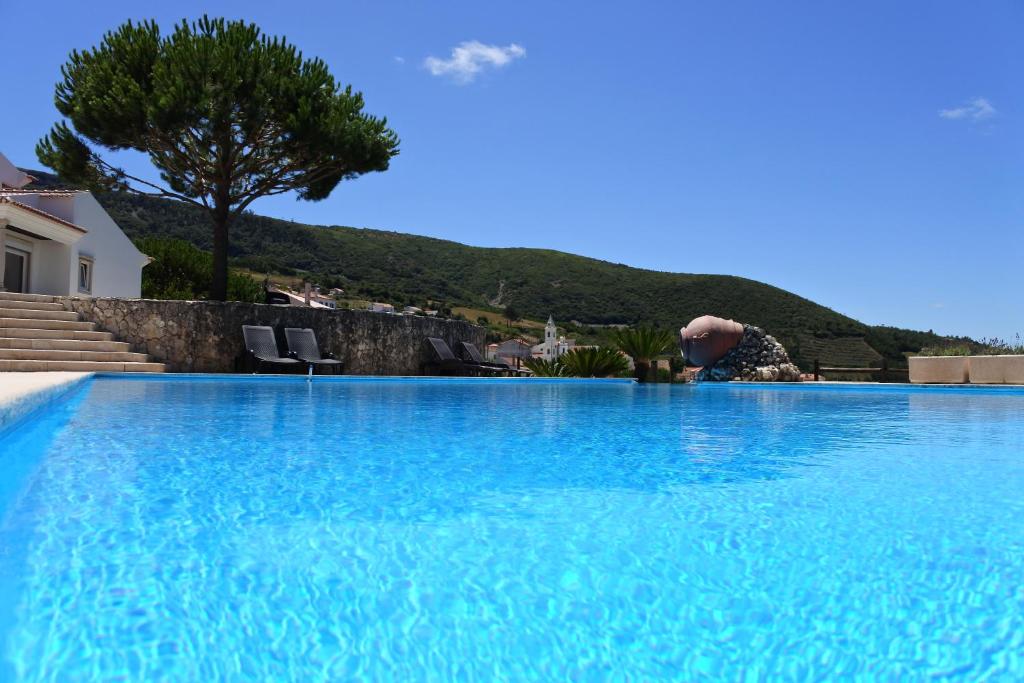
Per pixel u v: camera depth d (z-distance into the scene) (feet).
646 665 4.66
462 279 408.05
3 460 11.98
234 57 45.83
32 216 51.16
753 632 5.20
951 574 6.53
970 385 41.93
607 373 63.36
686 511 8.98
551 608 5.62
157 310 39.55
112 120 45.19
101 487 9.89
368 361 46.75
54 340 35.40
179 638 4.94
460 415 21.76
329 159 51.29
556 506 9.23
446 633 5.12
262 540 7.40
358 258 380.78
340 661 4.65
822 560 6.91
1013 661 4.73
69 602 5.55
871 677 4.48
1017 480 11.28
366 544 7.34
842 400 33.37
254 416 19.63
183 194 53.72
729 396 36.27
